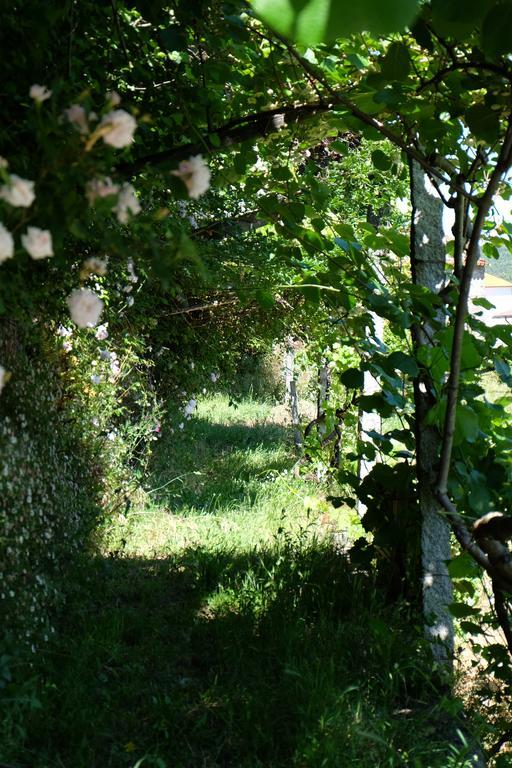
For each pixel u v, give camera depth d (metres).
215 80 3.65
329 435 9.24
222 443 12.15
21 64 2.74
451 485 4.03
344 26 0.88
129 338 7.23
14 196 1.39
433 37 2.87
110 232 1.63
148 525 7.20
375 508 4.86
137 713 3.87
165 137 3.81
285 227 4.14
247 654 4.44
